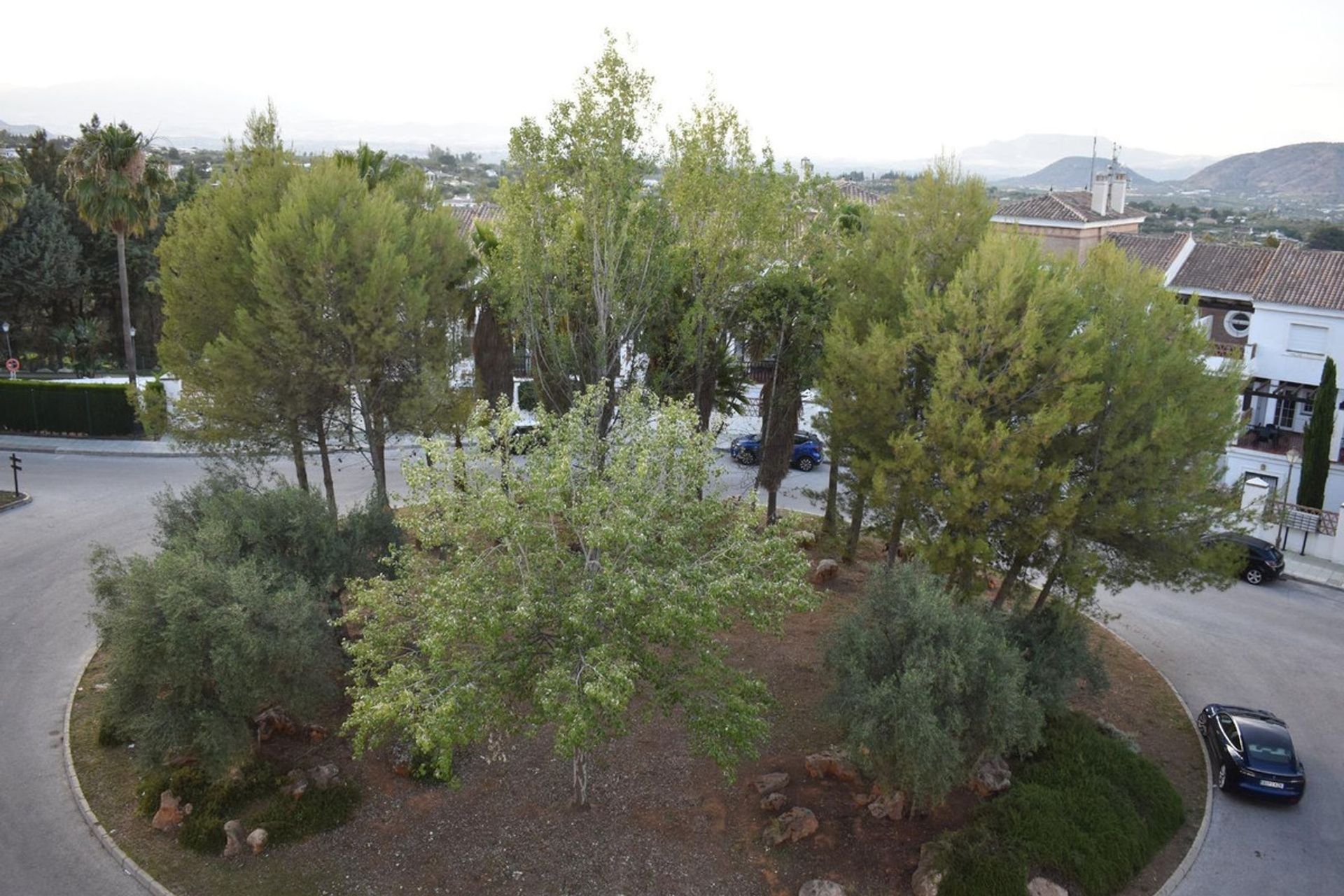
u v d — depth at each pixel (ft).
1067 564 60.13
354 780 53.72
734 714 45.03
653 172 80.43
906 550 85.10
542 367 82.69
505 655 44.96
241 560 57.00
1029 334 56.08
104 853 48.52
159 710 49.80
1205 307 134.72
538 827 50.49
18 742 57.36
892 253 71.41
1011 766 56.54
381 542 65.16
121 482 108.78
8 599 76.33
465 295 87.15
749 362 91.40
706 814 51.90
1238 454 119.24
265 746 56.29
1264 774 57.88
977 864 47.21
